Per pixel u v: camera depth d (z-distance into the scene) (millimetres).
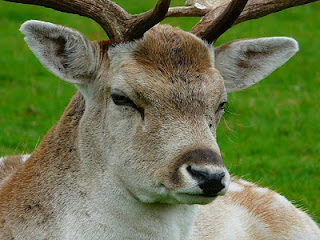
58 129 18047
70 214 17344
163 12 16703
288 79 46062
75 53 17172
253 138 35562
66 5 17547
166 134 16219
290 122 38312
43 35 16781
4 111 37562
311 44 53406
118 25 17266
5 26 54938
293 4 19594
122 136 16750
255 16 19391
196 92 16484
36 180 17891
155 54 16859
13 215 17875
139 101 16516
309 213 26969
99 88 17297
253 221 23578
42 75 44906
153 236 17328
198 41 17359
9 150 30219
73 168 17500
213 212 22578
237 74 18641
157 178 16250
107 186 17109
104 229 17203
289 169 31703
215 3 19547
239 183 24750
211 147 15961
